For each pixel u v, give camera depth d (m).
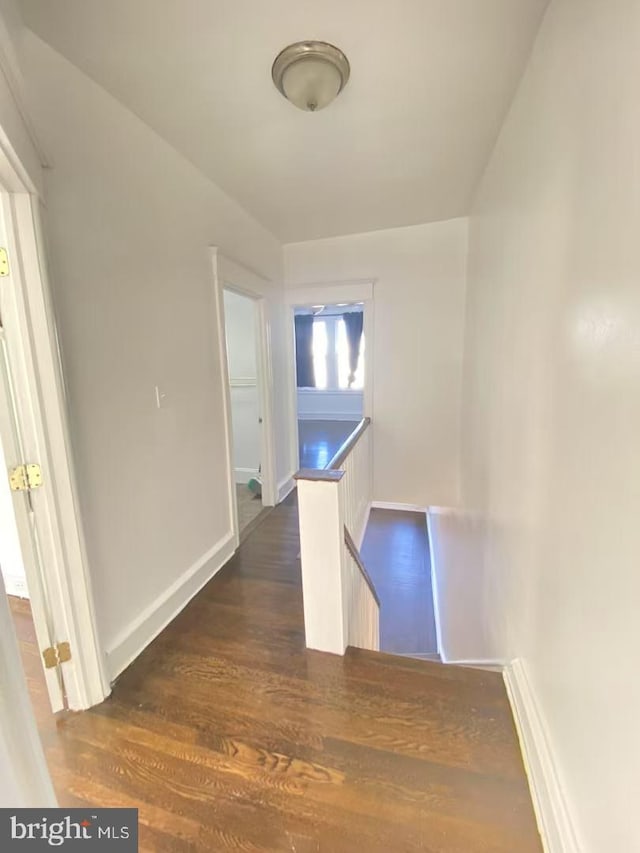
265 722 1.53
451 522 3.52
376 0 1.33
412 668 1.78
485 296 2.54
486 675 1.73
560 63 1.22
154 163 2.04
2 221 1.32
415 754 1.38
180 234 2.28
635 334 0.78
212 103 1.83
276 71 1.62
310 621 1.91
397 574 3.86
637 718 0.74
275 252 3.91
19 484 1.46
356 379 9.36
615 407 0.86
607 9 0.91
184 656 1.90
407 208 3.25
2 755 0.62
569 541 1.10
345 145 2.22
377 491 4.35
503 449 1.92
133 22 1.37
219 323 2.71
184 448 2.34
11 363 1.40
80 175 1.60
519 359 1.66
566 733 1.09
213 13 1.36
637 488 0.76
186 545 2.38
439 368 3.90
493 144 2.24
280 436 4.14
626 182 0.82
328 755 1.39
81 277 1.60
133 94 1.75
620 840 0.79
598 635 0.92
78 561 1.56
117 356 1.80
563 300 1.17
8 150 1.09
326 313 9.12
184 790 1.29
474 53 1.56
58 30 1.39
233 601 2.36
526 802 1.23
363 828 1.17
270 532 3.32
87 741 1.48
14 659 0.67
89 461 1.65
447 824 1.17
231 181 2.63
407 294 3.86
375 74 1.68
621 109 0.84
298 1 1.32
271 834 1.17
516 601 1.61
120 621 1.83
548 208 1.32
